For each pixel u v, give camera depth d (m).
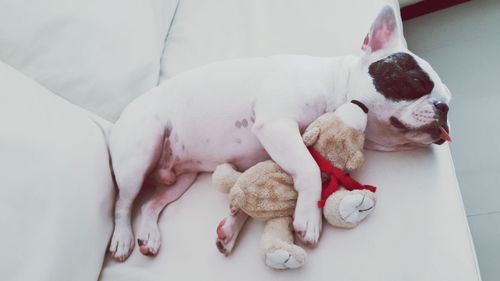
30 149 0.71
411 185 0.72
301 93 0.74
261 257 0.70
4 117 0.71
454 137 1.28
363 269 0.66
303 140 0.72
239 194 0.69
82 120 0.83
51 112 0.79
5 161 0.68
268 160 0.74
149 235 0.79
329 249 0.69
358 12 1.01
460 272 0.62
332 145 0.70
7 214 0.66
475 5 1.59
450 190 0.71
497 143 1.24
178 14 1.22
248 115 0.77
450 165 0.75
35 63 0.89
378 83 0.70
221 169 0.77
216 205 0.81
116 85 0.94
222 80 0.80
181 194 0.86
